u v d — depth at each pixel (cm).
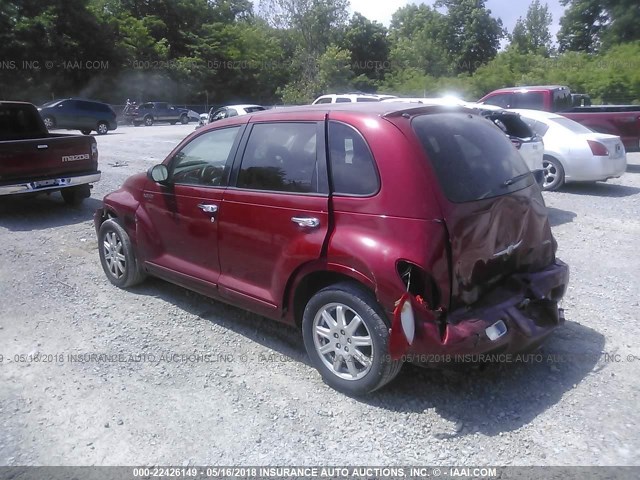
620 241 760
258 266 434
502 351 373
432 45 5259
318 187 393
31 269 655
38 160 866
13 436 353
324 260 381
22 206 989
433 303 347
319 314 394
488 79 3481
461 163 377
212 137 483
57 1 4034
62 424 364
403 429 354
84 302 556
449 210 348
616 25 4138
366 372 373
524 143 867
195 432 354
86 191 982
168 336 483
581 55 3531
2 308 545
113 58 4388
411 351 353
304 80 4475
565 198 1046
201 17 5534
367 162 373
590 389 395
